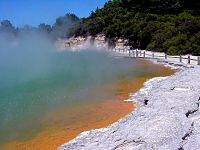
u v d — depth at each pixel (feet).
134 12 242.17
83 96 64.90
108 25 245.86
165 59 122.52
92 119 47.93
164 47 159.53
